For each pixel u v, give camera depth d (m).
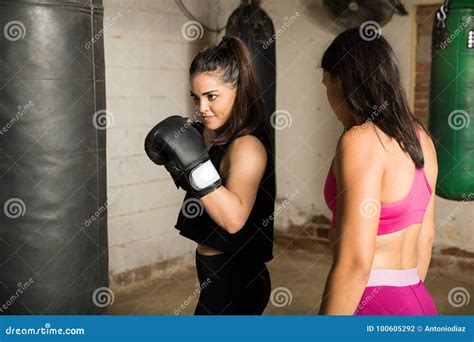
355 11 4.62
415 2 4.51
